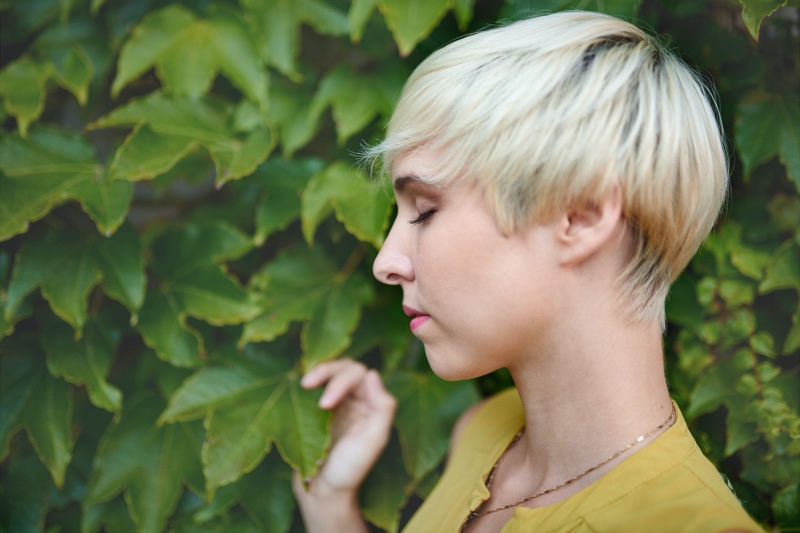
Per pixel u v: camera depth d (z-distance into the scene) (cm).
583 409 65
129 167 93
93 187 95
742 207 97
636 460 62
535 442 71
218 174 96
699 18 95
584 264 63
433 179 63
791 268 91
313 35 108
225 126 101
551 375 66
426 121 64
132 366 108
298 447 96
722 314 96
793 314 95
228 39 100
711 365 95
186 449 101
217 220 111
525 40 62
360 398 101
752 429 93
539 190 60
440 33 102
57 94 113
